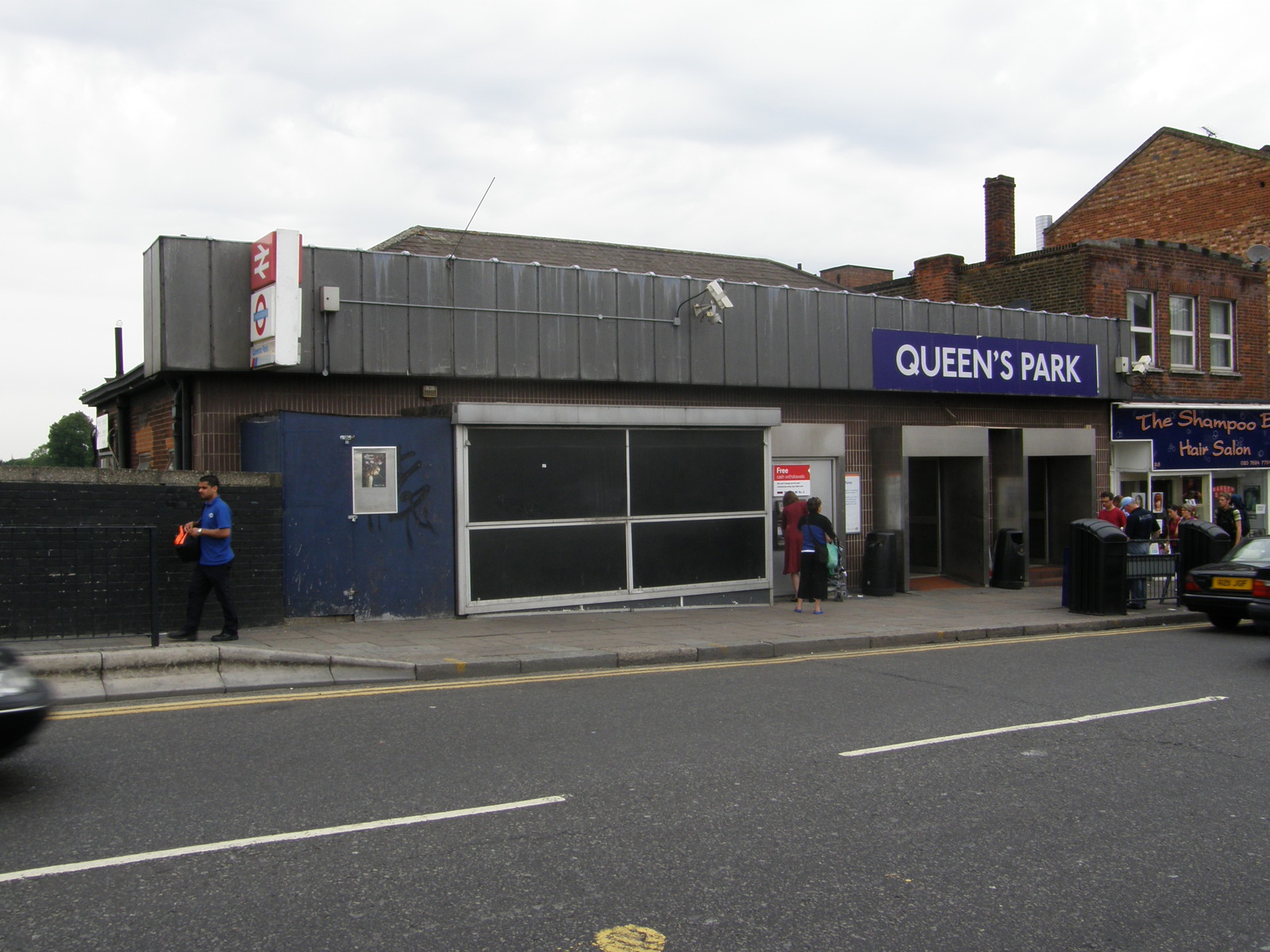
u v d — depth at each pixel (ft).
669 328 50.96
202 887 15.25
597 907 14.79
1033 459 72.43
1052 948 13.87
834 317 56.90
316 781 20.77
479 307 45.65
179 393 42.96
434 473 42.88
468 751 23.36
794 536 49.93
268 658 31.68
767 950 13.53
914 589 61.98
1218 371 80.02
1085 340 68.95
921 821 19.01
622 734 25.38
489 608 43.98
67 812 18.65
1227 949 13.96
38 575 33.09
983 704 29.99
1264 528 82.38
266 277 39.50
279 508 38.32
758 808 19.53
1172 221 88.48
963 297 83.05
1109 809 19.97
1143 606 54.80
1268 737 26.12
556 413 45.14
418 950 13.28
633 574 48.03
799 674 35.01
